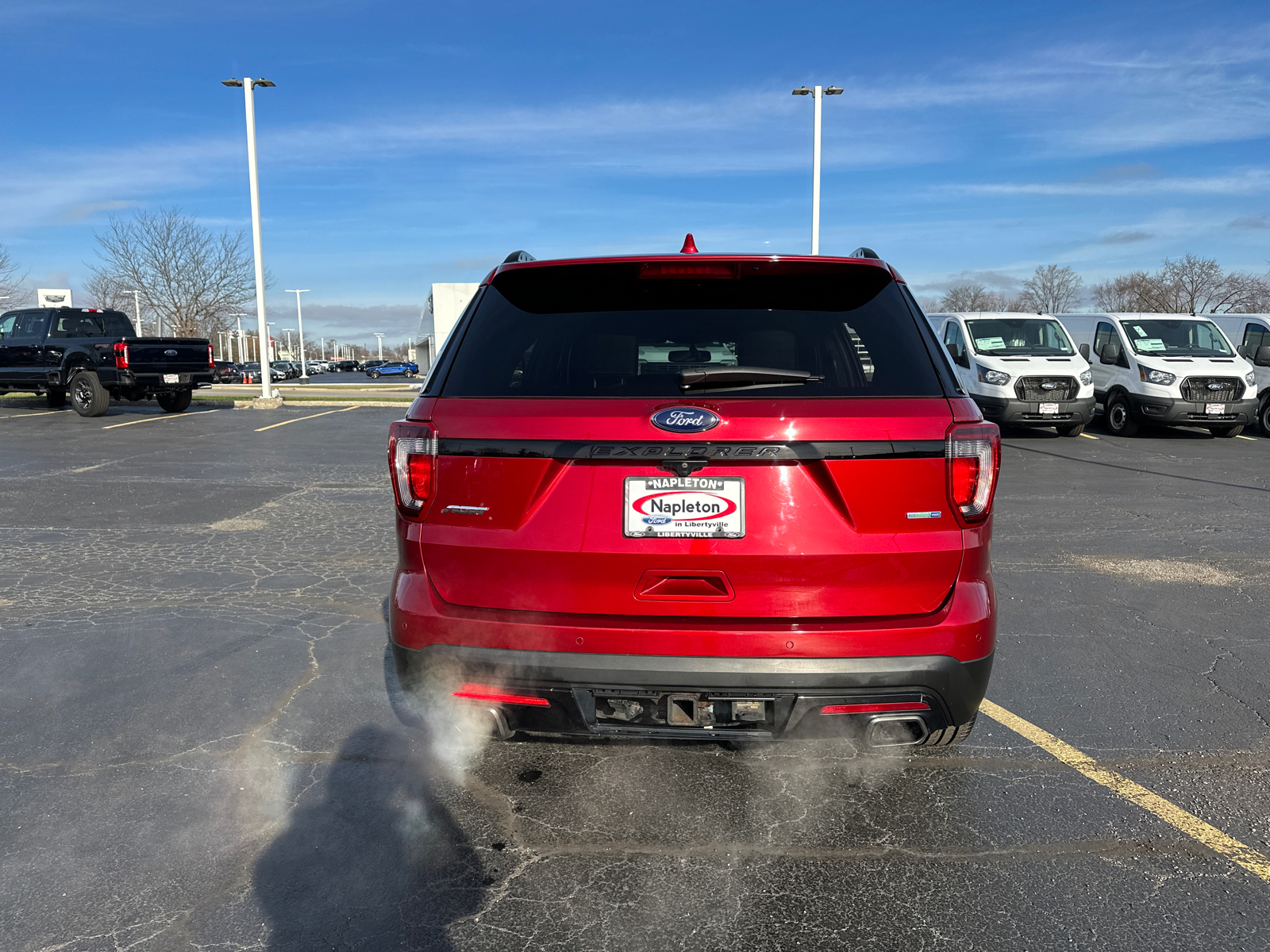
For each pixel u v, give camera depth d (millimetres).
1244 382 15172
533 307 2928
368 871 2680
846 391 2605
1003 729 3721
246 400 23484
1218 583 6062
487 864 2727
